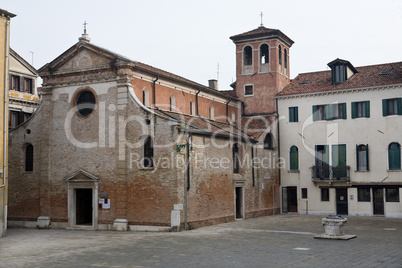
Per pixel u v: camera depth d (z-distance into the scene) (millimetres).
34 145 31188
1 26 25516
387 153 36156
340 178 37219
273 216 36812
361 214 36875
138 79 29844
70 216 29484
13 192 31469
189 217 27750
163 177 27125
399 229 27656
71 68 30391
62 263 17359
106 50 29109
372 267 15859
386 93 36438
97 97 29469
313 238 23516
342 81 38562
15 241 23656
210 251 19625
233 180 32906
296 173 39438
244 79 42219
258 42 41812
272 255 18469
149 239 23562
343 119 37844
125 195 27984
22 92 38250
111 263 17188
